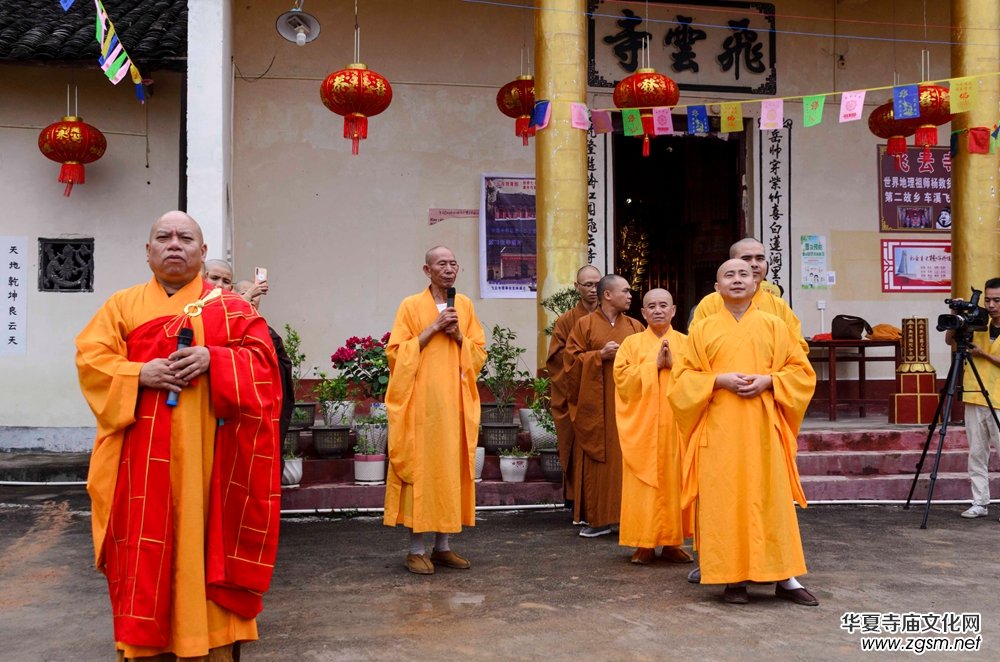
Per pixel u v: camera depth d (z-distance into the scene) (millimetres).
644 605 4996
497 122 11320
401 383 5770
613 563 6035
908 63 12078
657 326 6164
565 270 8688
